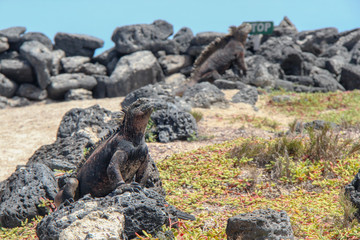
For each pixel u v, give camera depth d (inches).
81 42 1797.5
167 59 1812.3
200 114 1110.4
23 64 1660.9
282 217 371.6
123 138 400.8
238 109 1248.2
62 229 331.6
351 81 1785.2
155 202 373.7
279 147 681.6
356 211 445.4
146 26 1818.4
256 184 601.3
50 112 1300.4
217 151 758.5
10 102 1635.1
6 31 1707.7
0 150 973.2
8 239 477.1
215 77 1551.4
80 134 810.8
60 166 660.7
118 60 1780.3
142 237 352.2
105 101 1374.3
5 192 565.6
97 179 414.9
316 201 521.0
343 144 687.1
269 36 1962.4
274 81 1625.2
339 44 2102.6
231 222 368.8
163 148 842.2
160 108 950.4
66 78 1668.3
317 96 1438.2
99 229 328.2
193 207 533.3
